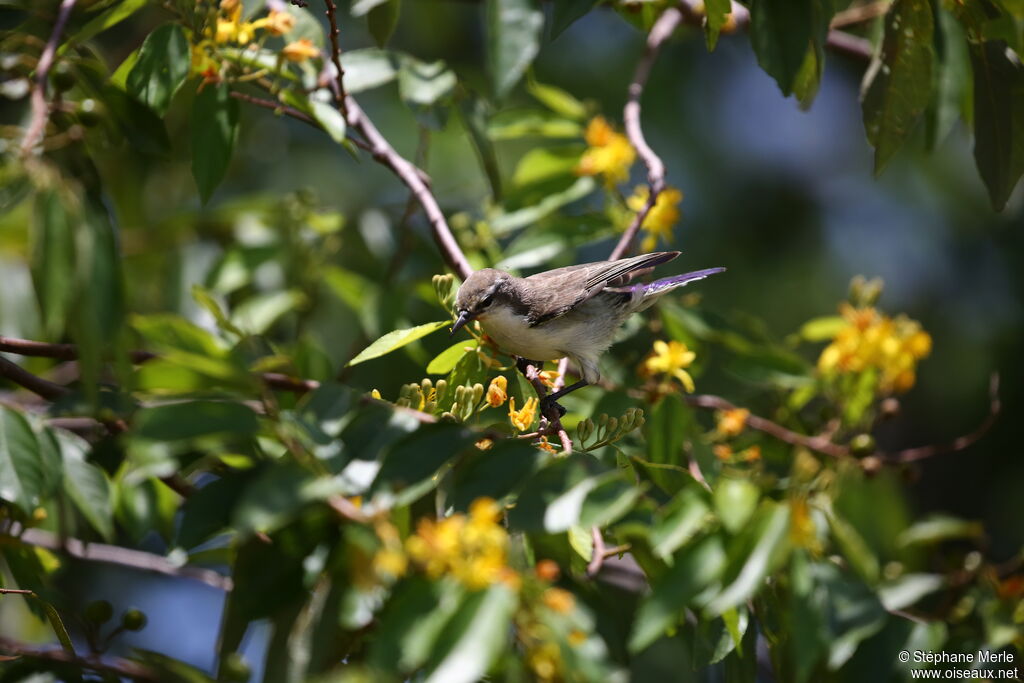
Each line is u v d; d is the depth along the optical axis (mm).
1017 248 17172
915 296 17391
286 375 9562
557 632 5656
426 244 12516
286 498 5445
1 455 6996
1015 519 16531
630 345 12531
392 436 5945
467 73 16734
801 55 8086
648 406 10453
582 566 7672
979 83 9406
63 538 10242
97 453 8062
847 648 7207
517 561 6535
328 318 13602
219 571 11789
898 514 11031
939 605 10688
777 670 7891
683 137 17125
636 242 12195
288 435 5832
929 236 17531
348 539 5965
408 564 5746
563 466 6031
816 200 17766
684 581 6160
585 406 10961
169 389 6148
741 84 17984
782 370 11414
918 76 9109
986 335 17031
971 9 9156
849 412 11344
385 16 10039
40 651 7391
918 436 17734
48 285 5680
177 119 14289
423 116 10758
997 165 9508
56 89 9203
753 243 17297
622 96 16922
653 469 7363
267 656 6109
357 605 6020
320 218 12930
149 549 14906
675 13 13336
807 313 17047
